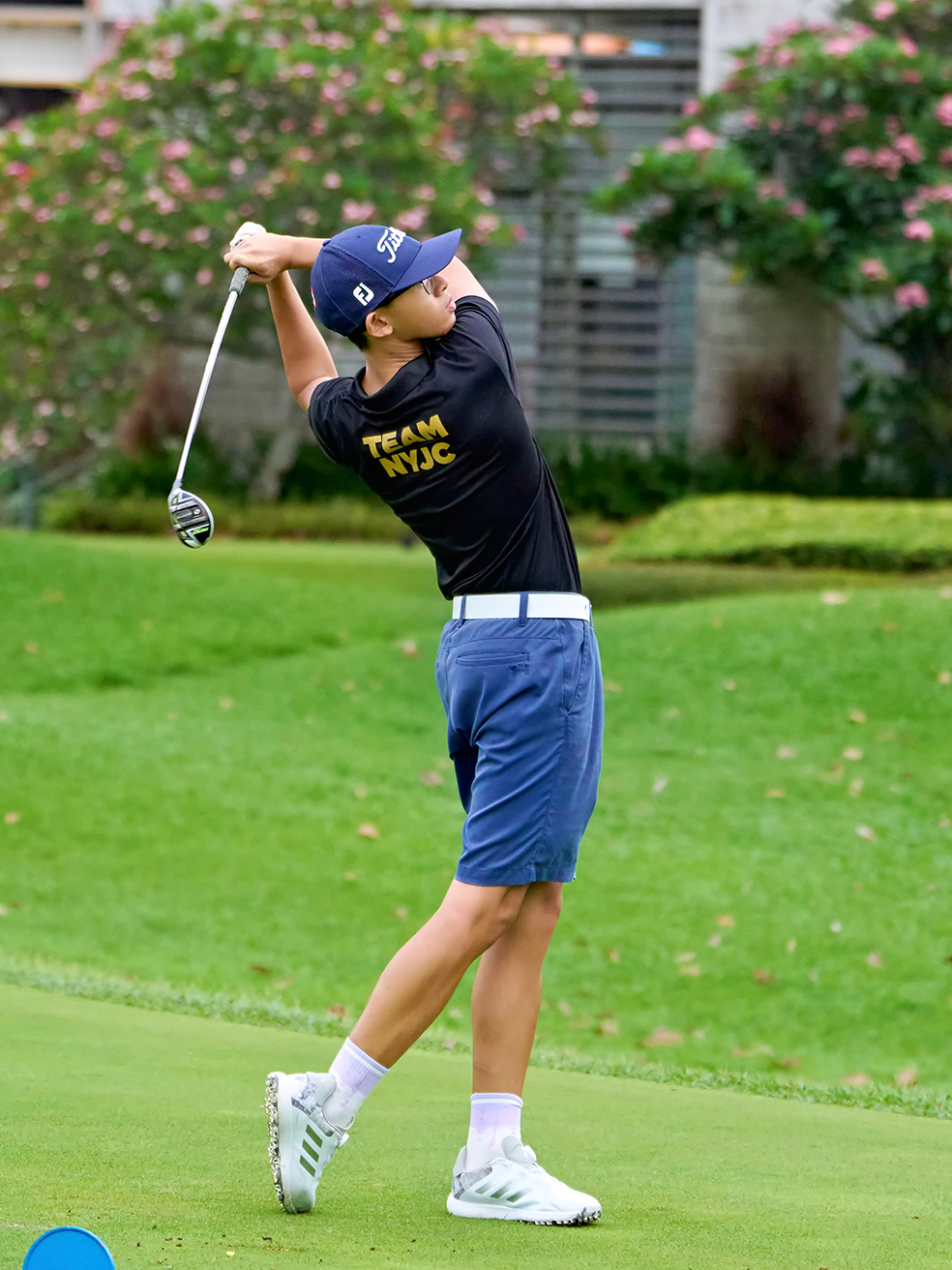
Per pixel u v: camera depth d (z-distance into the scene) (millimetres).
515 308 68062
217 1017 17859
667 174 56875
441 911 9023
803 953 24672
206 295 58375
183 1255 7266
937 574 45750
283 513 60438
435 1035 19812
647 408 67062
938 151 57312
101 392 61750
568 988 23531
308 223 56750
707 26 65312
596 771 9383
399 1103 12211
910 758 33188
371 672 40156
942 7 60219
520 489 9070
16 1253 7094
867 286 56312
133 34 59906
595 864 28250
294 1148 8305
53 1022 15141
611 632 40406
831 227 58781
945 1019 22359
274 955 24453
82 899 26406
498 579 9133
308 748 35000
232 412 66062
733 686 36938
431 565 52625
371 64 58594
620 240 68062
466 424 8953
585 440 65438
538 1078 14789
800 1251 7988
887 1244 8180
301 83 56344
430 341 9180
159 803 30938
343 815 30969
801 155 60344
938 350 59938
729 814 30688
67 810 30328
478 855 9047
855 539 46844
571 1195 8531
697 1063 20672
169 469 62531
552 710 9047
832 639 38719
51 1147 9516
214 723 36562
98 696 38562
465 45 61531
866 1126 12578
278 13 60688
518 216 67812
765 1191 9531
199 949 24531
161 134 58906
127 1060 13070
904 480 62188
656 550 49219
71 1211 8023
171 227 55781
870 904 26562
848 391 65688
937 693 35781
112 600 44406
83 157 56844
